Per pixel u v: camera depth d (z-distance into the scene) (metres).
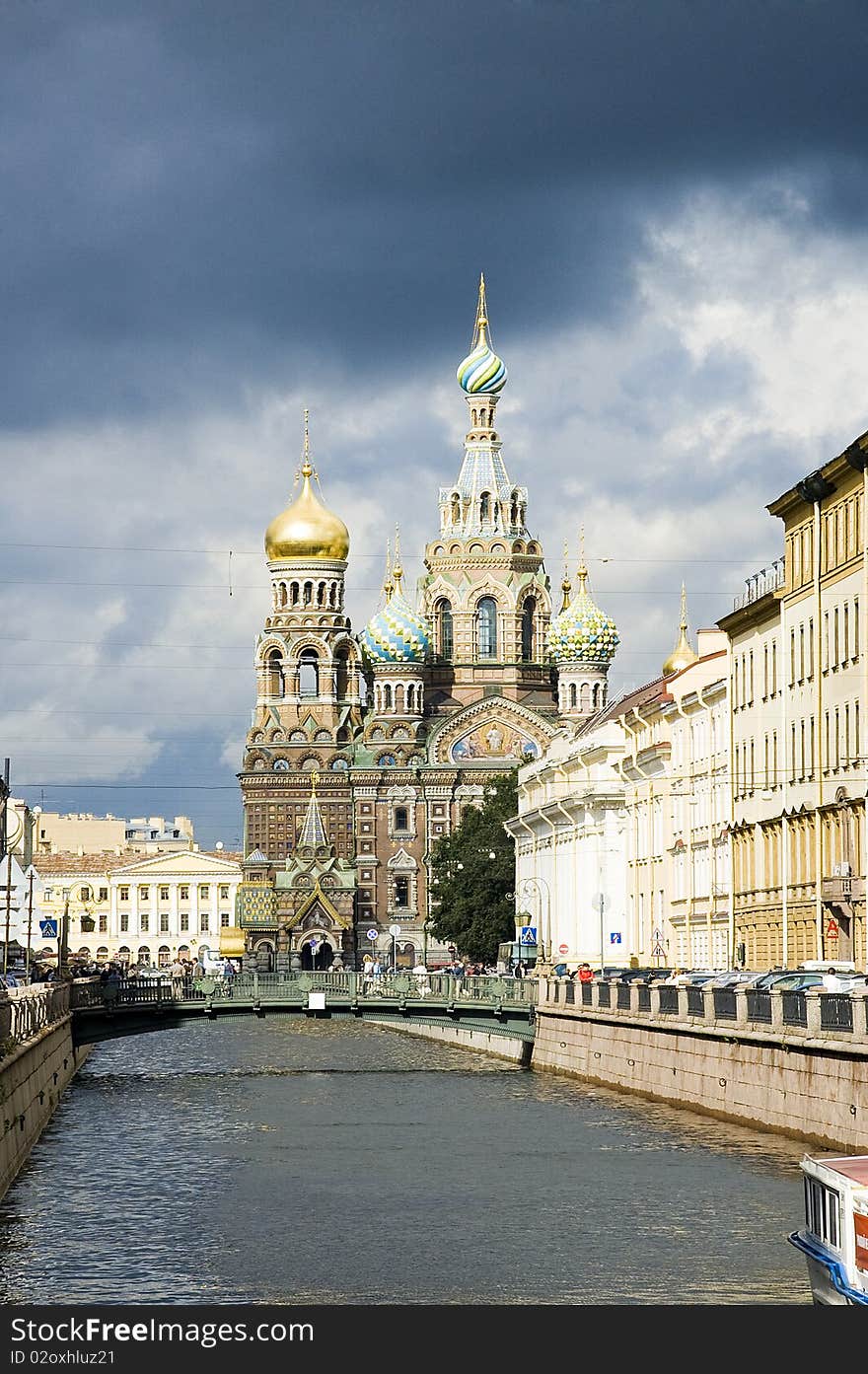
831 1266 43.19
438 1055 141.75
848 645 101.56
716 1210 63.69
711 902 123.81
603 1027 102.88
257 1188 71.12
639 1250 58.41
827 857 104.44
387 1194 69.19
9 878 102.69
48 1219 64.75
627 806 147.75
